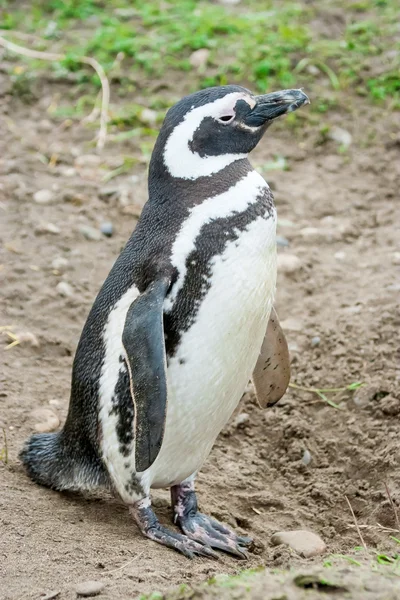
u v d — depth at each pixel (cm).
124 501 1545
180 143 1491
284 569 1319
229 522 1645
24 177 2695
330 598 1111
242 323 1460
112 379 1488
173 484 1576
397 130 2945
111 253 2439
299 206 2672
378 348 2050
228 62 3184
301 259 2438
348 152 2895
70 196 2614
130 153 2877
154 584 1305
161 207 1500
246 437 1931
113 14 3509
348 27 3338
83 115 3028
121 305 1491
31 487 1636
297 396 1995
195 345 1445
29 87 3102
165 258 1438
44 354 2092
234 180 1485
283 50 3209
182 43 3262
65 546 1422
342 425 1909
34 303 2227
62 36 3359
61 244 2436
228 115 1498
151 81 3148
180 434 1503
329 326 2161
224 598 1120
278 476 1836
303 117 3003
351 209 2661
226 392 1515
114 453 1511
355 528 1645
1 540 1416
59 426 1841
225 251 1433
